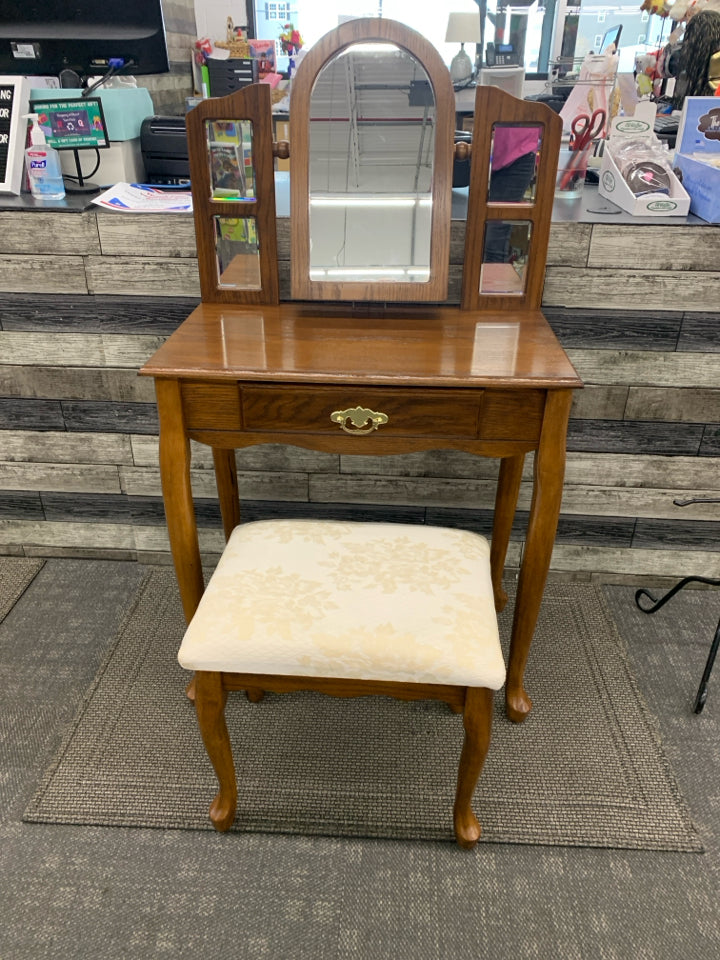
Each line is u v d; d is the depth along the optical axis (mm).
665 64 1980
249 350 1170
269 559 1153
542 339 1237
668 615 1750
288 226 1451
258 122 1252
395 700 1503
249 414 1148
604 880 1171
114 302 1576
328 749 1392
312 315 1349
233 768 1186
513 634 1375
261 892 1151
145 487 1812
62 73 1684
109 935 1090
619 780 1336
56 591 1814
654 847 1219
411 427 1146
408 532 1231
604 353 1553
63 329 1615
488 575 1178
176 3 2432
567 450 1679
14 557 1939
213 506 1817
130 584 1842
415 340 1224
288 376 1088
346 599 1070
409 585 1102
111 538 1896
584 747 1402
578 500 1741
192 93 2609
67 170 1690
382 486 1755
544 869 1188
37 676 1559
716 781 1339
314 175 1261
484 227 1312
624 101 1704
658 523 1758
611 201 1581
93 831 1242
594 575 1846
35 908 1124
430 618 1042
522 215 1299
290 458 1733
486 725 1056
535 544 1230
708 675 1443
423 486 1746
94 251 1520
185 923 1106
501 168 1274
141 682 1536
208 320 1318
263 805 1283
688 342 1525
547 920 1113
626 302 1492
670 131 1852
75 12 1647
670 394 1591
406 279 1313
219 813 1219
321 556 1161
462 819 1189
